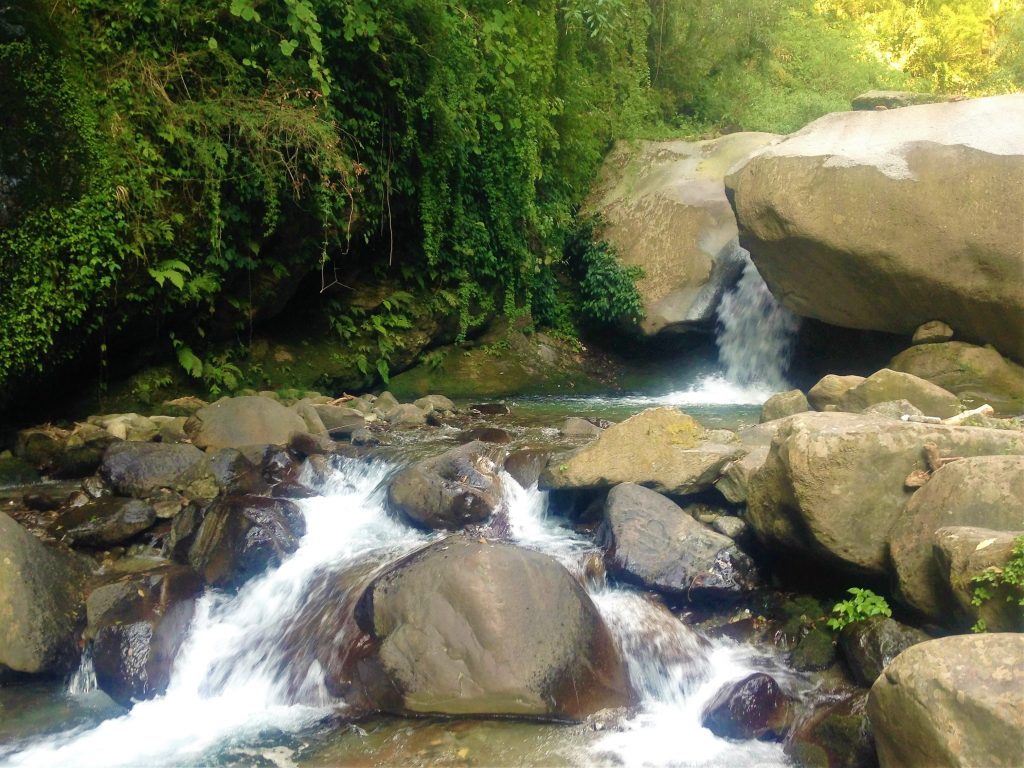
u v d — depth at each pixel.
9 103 7.39
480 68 11.10
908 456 4.90
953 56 23.48
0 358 7.46
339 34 9.41
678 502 6.18
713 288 12.27
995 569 3.91
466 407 10.41
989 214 8.76
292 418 8.12
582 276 13.72
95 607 5.54
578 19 12.71
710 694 4.82
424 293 11.77
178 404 8.99
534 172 12.36
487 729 4.53
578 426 8.30
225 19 8.88
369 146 10.19
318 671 5.06
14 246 7.42
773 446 5.45
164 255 8.59
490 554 4.94
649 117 16.22
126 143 8.18
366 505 6.89
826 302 10.20
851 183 9.33
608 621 5.21
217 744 4.58
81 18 8.02
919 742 3.44
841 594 5.24
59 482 7.47
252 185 9.02
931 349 9.48
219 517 6.27
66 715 4.93
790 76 19.06
